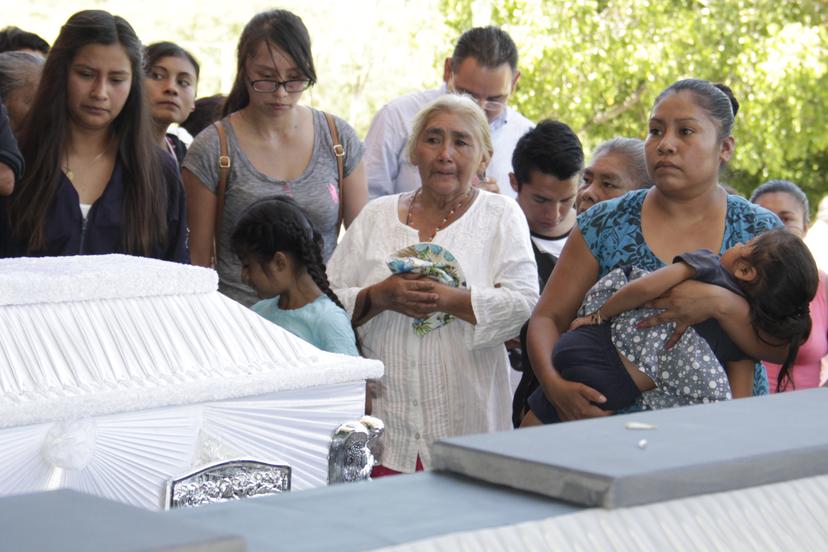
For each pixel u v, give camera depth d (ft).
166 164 9.47
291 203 9.12
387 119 12.90
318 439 5.97
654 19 33.45
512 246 9.40
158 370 5.55
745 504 3.33
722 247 7.98
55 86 8.92
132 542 2.60
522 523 3.06
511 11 33.45
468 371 9.24
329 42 35.35
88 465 5.27
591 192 10.77
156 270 5.97
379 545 2.91
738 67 33.01
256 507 3.21
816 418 3.86
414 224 9.58
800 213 13.87
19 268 6.02
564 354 7.96
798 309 7.60
